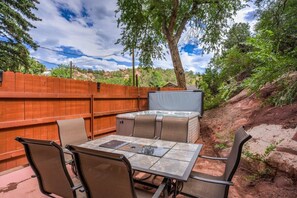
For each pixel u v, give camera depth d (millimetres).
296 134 2475
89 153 1277
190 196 1763
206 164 3391
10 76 2842
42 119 3328
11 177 2717
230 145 3664
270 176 2410
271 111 3484
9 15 12359
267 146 2703
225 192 1601
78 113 4090
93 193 1440
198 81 8594
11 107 2879
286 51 2541
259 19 3158
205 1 8062
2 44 12586
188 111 5625
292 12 2562
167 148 2195
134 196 1242
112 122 5180
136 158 1835
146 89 6770
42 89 3330
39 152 1574
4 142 2818
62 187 1590
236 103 5348
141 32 8938
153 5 7621
